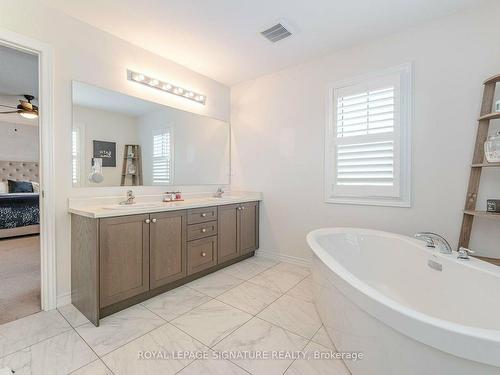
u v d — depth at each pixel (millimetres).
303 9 2049
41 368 1375
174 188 2975
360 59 2574
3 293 2238
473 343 831
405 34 2322
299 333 1703
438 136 2170
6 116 5262
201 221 2594
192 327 1770
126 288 1960
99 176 2295
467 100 2049
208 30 2336
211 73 3254
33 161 5707
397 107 2324
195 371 1368
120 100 2461
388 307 1049
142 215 2061
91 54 2240
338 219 2744
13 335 1658
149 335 1676
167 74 2879
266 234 3350
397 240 2109
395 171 2350
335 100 2725
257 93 3412
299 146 3025
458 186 2092
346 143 2650
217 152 3518
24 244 3805
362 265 2271
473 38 2021
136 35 2410
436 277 1728
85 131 2195
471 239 2021
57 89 2021
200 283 2521
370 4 1984
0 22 1740
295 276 2703
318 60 2859
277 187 3232
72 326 1765
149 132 2715
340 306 1454
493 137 1778
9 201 4164
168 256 2275
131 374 1341
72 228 2057
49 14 1969
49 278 1966
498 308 1330
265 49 2676
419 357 947
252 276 2703
